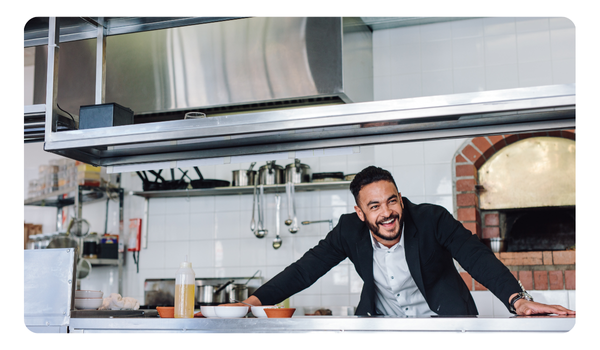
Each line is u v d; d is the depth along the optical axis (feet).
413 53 11.68
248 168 12.91
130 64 10.36
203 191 12.57
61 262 6.18
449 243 7.42
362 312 7.70
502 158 11.43
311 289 12.00
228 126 6.41
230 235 12.76
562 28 11.02
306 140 7.27
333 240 8.16
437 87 11.48
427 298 7.57
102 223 13.85
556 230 11.49
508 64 11.19
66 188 12.98
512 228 11.70
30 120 7.53
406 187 11.34
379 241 7.58
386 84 11.69
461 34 11.50
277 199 12.32
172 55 10.16
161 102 10.09
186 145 7.35
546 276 10.39
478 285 10.64
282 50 9.63
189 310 5.96
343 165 12.24
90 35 8.00
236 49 9.87
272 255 12.42
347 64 9.75
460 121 6.51
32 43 8.14
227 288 11.58
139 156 7.84
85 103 10.46
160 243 13.16
